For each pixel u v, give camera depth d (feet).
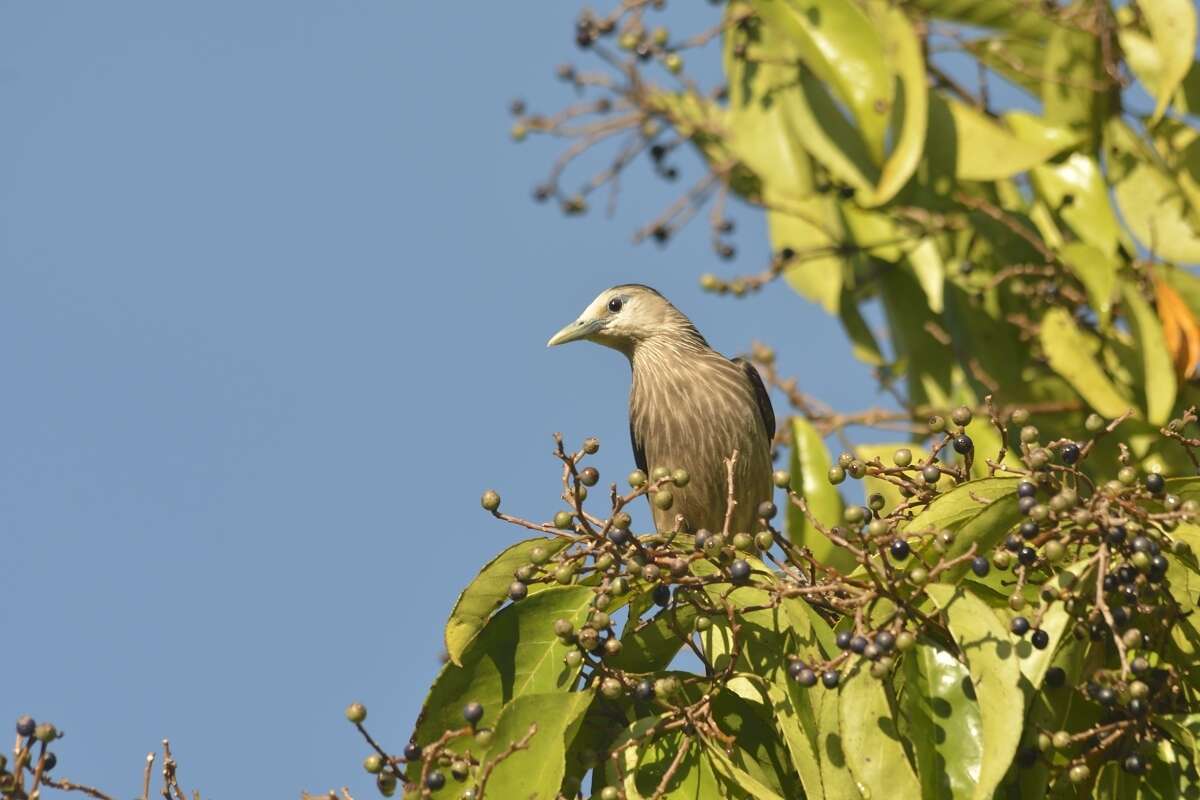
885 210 53.21
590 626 30.96
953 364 54.80
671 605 31.94
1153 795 30.76
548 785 30.14
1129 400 50.52
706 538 31.19
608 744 32.40
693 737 31.19
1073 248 50.29
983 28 54.80
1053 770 29.96
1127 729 29.60
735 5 56.18
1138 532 29.14
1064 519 29.32
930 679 30.12
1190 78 52.95
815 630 31.63
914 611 30.37
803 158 55.01
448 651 31.89
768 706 31.91
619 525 31.14
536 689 32.04
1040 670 28.91
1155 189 52.24
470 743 31.60
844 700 29.81
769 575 32.07
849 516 30.53
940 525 31.35
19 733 29.91
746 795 31.04
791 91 54.54
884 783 29.30
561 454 31.35
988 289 53.26
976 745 29.58
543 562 31.83
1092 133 53.31
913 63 50.03
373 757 30.22
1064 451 31.65
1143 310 49.70
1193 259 51.34
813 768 29.99
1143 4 50.21
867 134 50.16
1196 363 49.01
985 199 54.39
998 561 29.45
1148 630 31.37
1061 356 49.73
